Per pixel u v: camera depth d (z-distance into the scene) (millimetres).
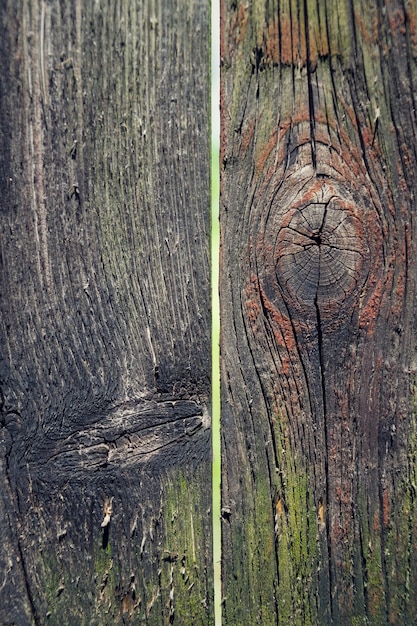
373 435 556
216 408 563
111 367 529
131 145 524
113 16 518
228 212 539
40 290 515
